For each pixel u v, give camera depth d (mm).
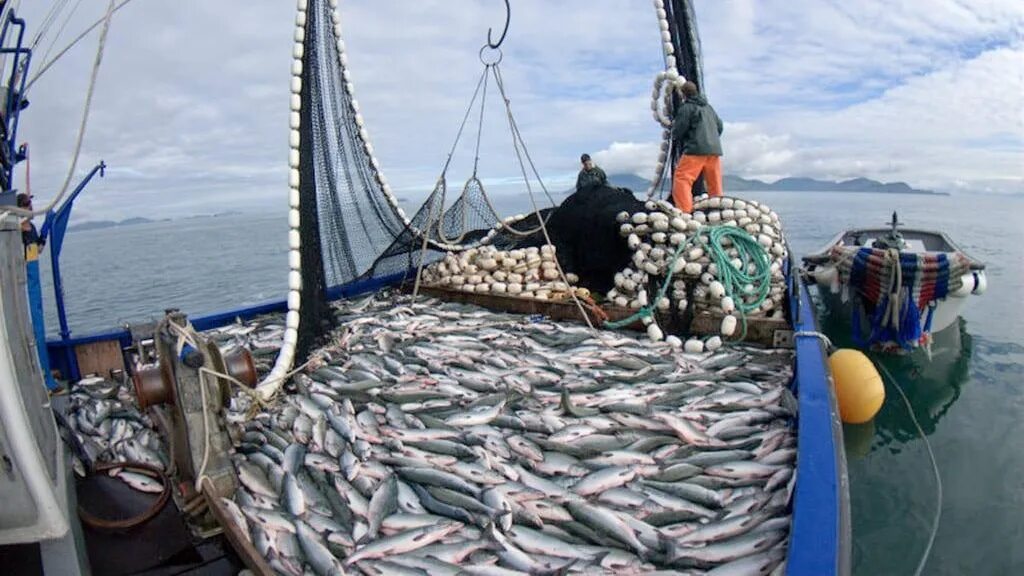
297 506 4406
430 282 9875
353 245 9523
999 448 7297
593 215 8875
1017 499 6301
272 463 4898
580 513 4152
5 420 3166
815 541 3264
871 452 7328
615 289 8430
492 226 10875
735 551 3752
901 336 8812
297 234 6906
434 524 4129
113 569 4180
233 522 4023
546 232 9367
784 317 7582
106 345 7281
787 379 6312
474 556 3832
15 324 3826
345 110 8930
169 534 4480
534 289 8750
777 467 4637
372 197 9812
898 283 8703
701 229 7891
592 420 5355
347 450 4977
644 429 5262
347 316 8727
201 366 4266
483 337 7578
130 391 6715
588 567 3742
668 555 3764
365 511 4324
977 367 9539
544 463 4809
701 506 4277
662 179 12680
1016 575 5301
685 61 11875
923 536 5820
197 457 4324
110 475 5152
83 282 24891
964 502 6312
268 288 21344
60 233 6945
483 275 9336
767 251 8297
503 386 6156
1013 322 11695
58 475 4055
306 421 5625
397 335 7707
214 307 18344
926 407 8344
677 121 10352
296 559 3932
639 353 6945
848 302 10477
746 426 5301
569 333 7625
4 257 3736
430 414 5695
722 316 7453
